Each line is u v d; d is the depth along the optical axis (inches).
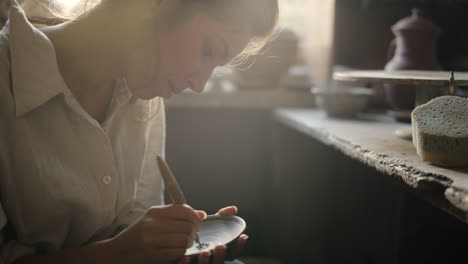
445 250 59.0
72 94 37.5
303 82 88.6
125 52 38.1
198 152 97.4
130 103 46.1
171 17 36.1
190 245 35.4
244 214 99.1
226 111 96.3
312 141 89.6
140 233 34.5
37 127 36.8
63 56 38.6
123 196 44.8
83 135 38.5
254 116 96.5
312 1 94.7
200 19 35.9
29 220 37.1
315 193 90.6
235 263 47.6
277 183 93.9
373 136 54.6
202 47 36.9
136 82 38.9
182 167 97.9
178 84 38.5
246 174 98.1
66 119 38.0
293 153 90.2
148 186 51.3
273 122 93.4
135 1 37.2
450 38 81.0
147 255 34.4
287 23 103.4
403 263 60.3
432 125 39.5
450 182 34.3
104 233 45.1
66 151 38.0
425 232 59.5
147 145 51.6
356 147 48.8
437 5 80.8
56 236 39.5
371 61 87.1
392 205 63.9
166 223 34.3
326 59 90.2
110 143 40.0
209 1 35.6
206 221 44.3
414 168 38.1
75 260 35.4
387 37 85.7
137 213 49.1
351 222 79.0
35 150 36.1
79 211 39.2
